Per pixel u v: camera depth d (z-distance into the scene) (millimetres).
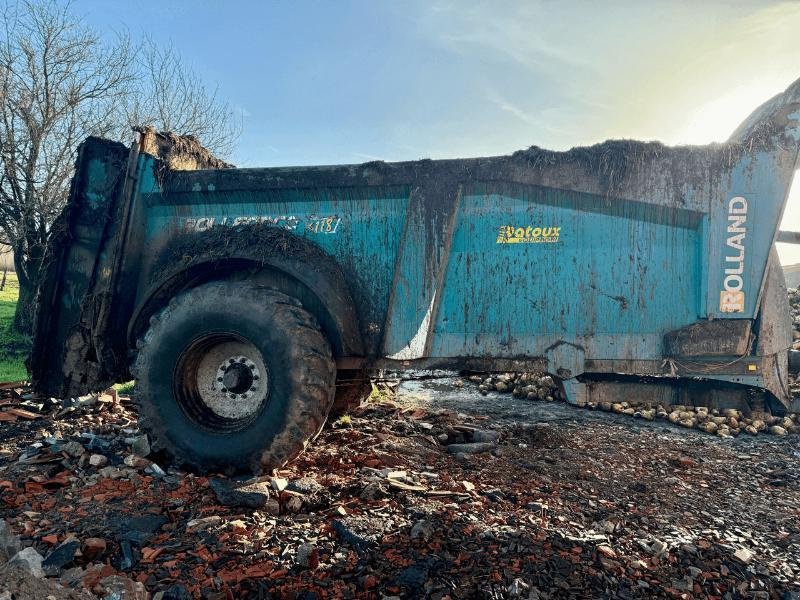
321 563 2404
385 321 3645
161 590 2195
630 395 3529
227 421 3459
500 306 3570
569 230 3504
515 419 5434
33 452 3471
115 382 3906
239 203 3881
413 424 4664
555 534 2727
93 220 3898
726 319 3316
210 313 3330
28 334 9117
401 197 3678
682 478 3762
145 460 3361
